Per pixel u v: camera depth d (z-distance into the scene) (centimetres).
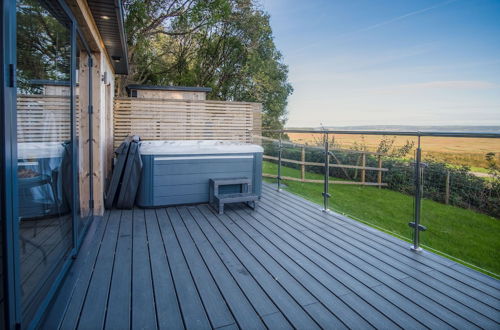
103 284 206
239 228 329
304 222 354
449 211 304
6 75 113
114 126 704
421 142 272
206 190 421
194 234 307
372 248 279
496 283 217
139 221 345
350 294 199
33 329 148
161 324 165
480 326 168
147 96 824
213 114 787
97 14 285
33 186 153
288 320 171
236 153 431
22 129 137
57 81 194
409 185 436
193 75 1250
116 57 486
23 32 138
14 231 121
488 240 285
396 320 172
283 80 1580
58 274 200
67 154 218
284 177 631
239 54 1305
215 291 200
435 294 201
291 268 235
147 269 229
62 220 208
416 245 272
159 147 398
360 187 546
